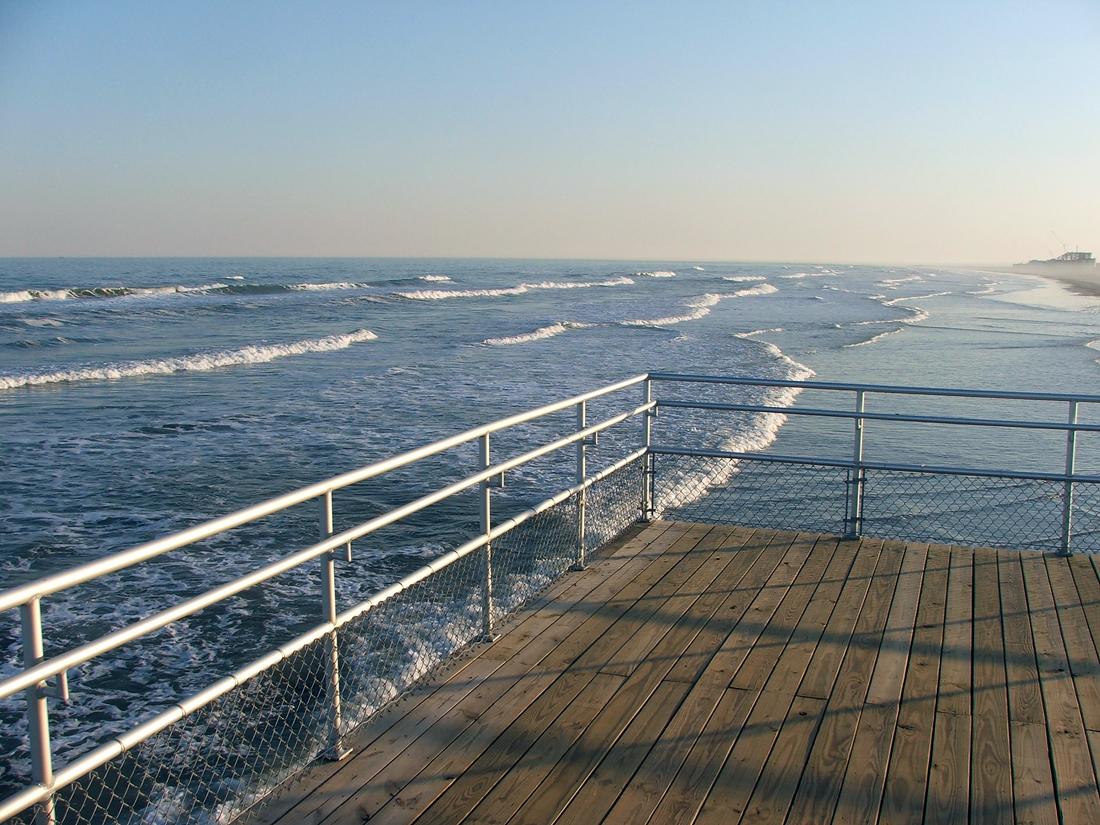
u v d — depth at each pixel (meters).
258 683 5.75
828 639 4.43
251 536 9.10
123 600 7.47
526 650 4.30
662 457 12.02
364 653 5.68
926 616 4.73
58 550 8.88
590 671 4.06
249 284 60.44
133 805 4.15
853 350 28.39
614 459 12.09
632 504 6.48
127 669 6.20
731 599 4.98
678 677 4.00
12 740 5.38
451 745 3.42
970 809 3.00
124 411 16.36
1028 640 4.42
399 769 3.25
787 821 2.93
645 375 6.39
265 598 7.43
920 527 9.23
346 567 8.15
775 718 3.62
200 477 11.61
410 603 6.39
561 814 2.97
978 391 5.63
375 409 16.50
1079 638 4.45
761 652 4.27
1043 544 8.56
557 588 5.15
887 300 62.53
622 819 2.94
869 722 3.59
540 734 3.50
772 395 18.69
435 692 3.85
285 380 20.34
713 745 3.41
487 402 17.28
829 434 14.48
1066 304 60.69
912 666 4.12
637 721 3.60
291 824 2.92
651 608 4.84
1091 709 3.71
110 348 26.77
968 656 4.23
